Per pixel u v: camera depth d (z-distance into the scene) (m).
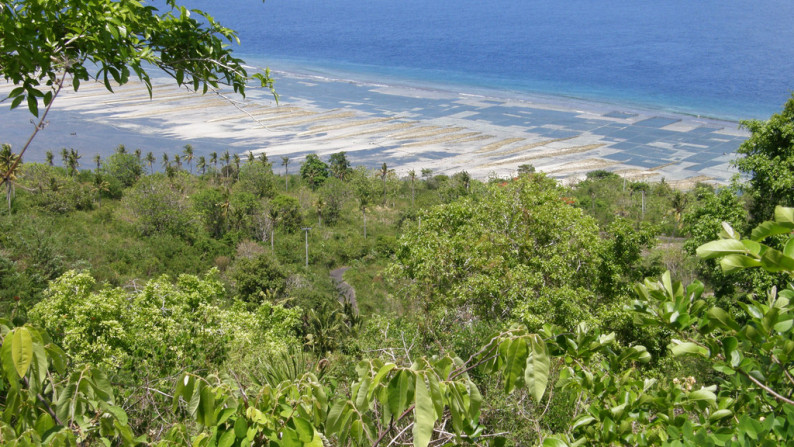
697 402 3.54
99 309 14.12
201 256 51.72
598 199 68.56
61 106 127.62
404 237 21.23
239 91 4.79
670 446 2.95
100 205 60.28
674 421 3.42
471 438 3.58
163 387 6.15
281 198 67.00
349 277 53.09
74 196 56.72
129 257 46.19
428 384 2.65
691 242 20.38
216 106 132.88
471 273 18.78
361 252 59.50
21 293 29.00
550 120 127.31
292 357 7.77
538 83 179.50
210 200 61.28
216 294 16.97
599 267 19.23
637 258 20.23
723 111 136.25
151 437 4.56
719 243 2.56
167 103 134.12
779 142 19.91
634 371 4.12
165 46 4.51
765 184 19.66
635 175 89.56
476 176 91.12
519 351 2.87
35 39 3.59
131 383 5.93
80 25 3.86
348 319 23.84
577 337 3.79
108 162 76.38
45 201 52.47
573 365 3.97
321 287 43.97
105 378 3.08
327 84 171.62
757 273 16.72
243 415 3.13
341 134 116.00
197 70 4.62
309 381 3.24
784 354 3.12
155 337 11.97
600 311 17.19
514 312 16.03
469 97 155.00
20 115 118.31
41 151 99.12
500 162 98.38
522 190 20.41
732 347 3.23
